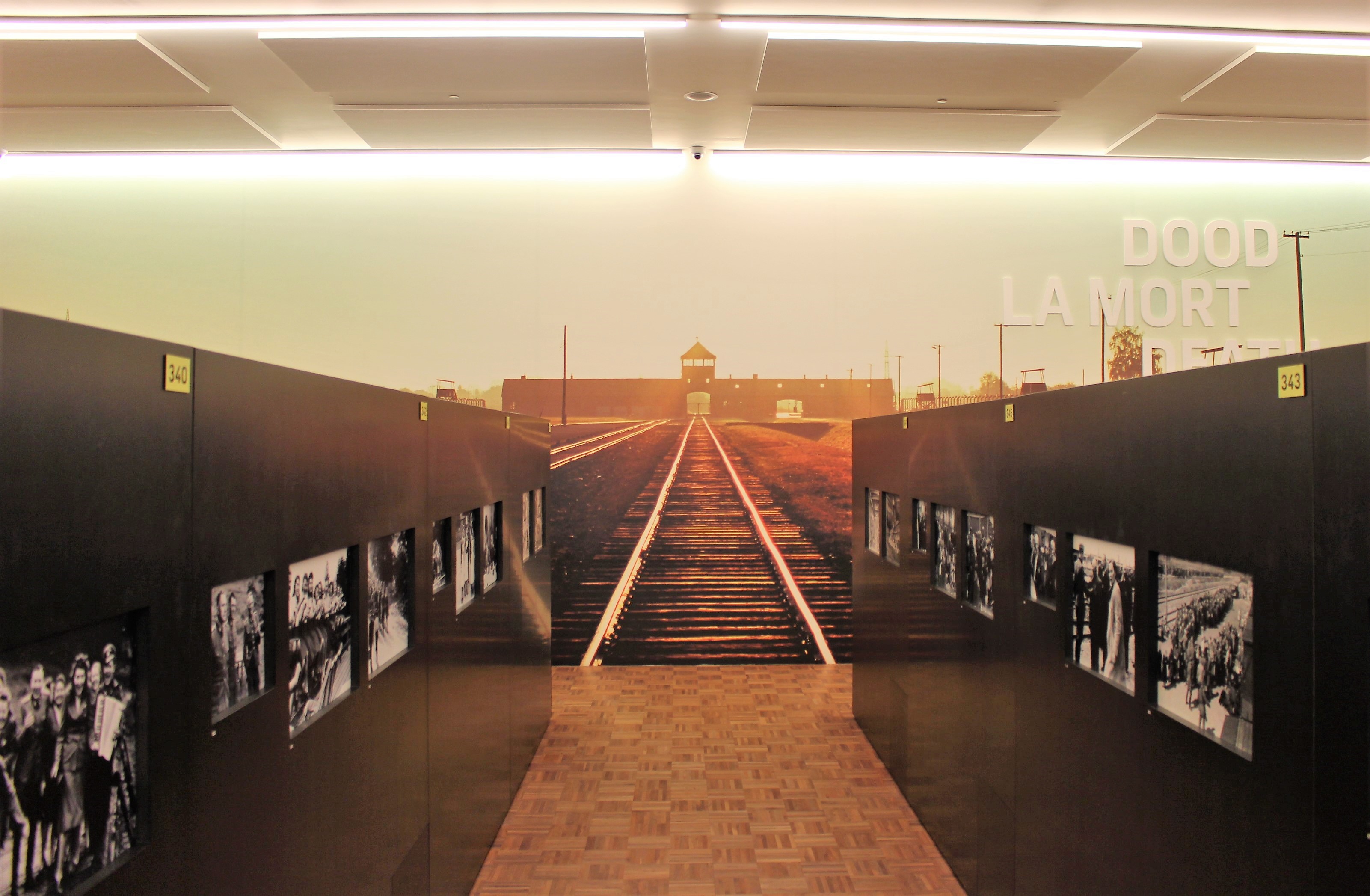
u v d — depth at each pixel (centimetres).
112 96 492
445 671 263
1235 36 423
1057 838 218
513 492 376
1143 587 175
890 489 402
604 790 379
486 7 404
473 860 294
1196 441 155
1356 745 115
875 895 288
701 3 401
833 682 571
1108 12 402
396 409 219
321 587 173
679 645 630
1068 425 213
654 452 637
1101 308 633
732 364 637
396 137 553
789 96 489
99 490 99
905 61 437
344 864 179
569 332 636
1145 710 174
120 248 622
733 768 408
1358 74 454
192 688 120
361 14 410
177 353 117
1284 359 130
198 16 407
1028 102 493
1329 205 633
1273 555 132
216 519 128
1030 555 243
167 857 113
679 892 289
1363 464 113
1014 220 633
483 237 634
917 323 636
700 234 637
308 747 161
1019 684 244
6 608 83
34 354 88
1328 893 119
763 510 636
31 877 89
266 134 561
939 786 322
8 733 87
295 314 628
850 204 637
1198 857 154
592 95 484
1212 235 633
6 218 621
